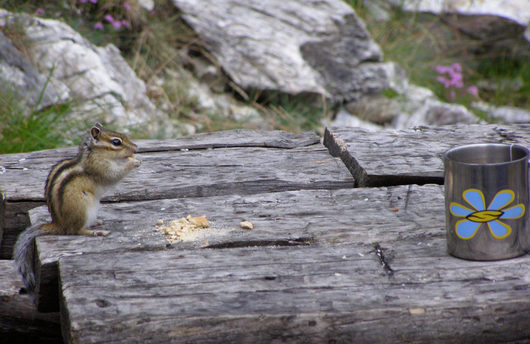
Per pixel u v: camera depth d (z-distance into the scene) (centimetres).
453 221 459
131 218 568
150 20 1602
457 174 445
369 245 498
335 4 1761
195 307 408
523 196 448
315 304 411
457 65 1931
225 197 615
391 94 1778
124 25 1548
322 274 451
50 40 1339
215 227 542
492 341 413
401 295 420
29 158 743
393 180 643
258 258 477
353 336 404
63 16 1475
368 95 1741
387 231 523
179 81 1538
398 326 404
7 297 529
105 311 402
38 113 1146
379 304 409
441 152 708
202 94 1548
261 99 1612
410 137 771
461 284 430
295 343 403
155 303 412
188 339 396
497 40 2092
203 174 676
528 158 442
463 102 1883
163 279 445
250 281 442
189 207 591
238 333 398
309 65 1691
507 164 437
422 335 408
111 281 441
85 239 523
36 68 1262
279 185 651
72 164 557
